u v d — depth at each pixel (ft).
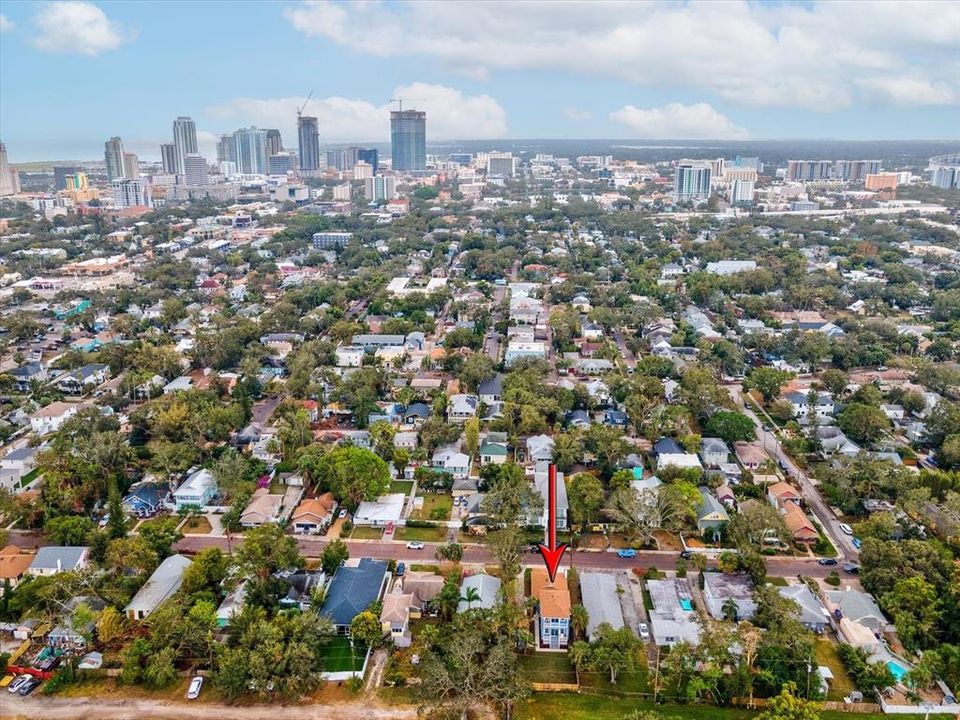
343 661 409.28
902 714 376.27
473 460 650.02
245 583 448.65
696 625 427.74
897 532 512.22
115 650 413.80
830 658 412.16
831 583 478.59
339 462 565.53
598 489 541.34
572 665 408.67
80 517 520.83
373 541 529.04
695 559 486.79
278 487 605.31
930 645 413.39
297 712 376.68
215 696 386.93
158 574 463.42
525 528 538.06
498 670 368.68
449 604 432.66
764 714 354.74
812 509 574.56
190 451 615.98
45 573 472.03
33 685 392.88
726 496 575.79
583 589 457.68
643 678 398.62
